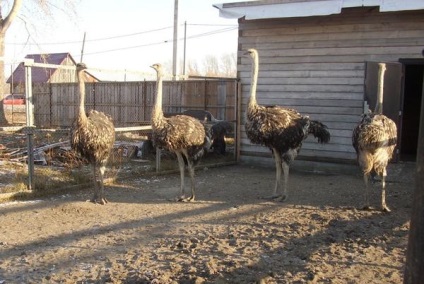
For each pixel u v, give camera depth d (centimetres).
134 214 771
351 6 1059
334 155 1197
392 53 1112
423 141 203
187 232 666
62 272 509
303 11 1112
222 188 998
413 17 1084
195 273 496
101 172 845
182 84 1770
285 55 1252
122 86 2000
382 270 512
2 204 822
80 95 793
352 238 632
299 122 866
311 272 501
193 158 862
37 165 1186
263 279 477
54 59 4097
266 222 718
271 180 1098
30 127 892
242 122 1338
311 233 656
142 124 1733
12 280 486
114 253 573
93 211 786
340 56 1177
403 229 674
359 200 875
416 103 1502
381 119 768
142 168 1159
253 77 879
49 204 826
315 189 984
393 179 1049
